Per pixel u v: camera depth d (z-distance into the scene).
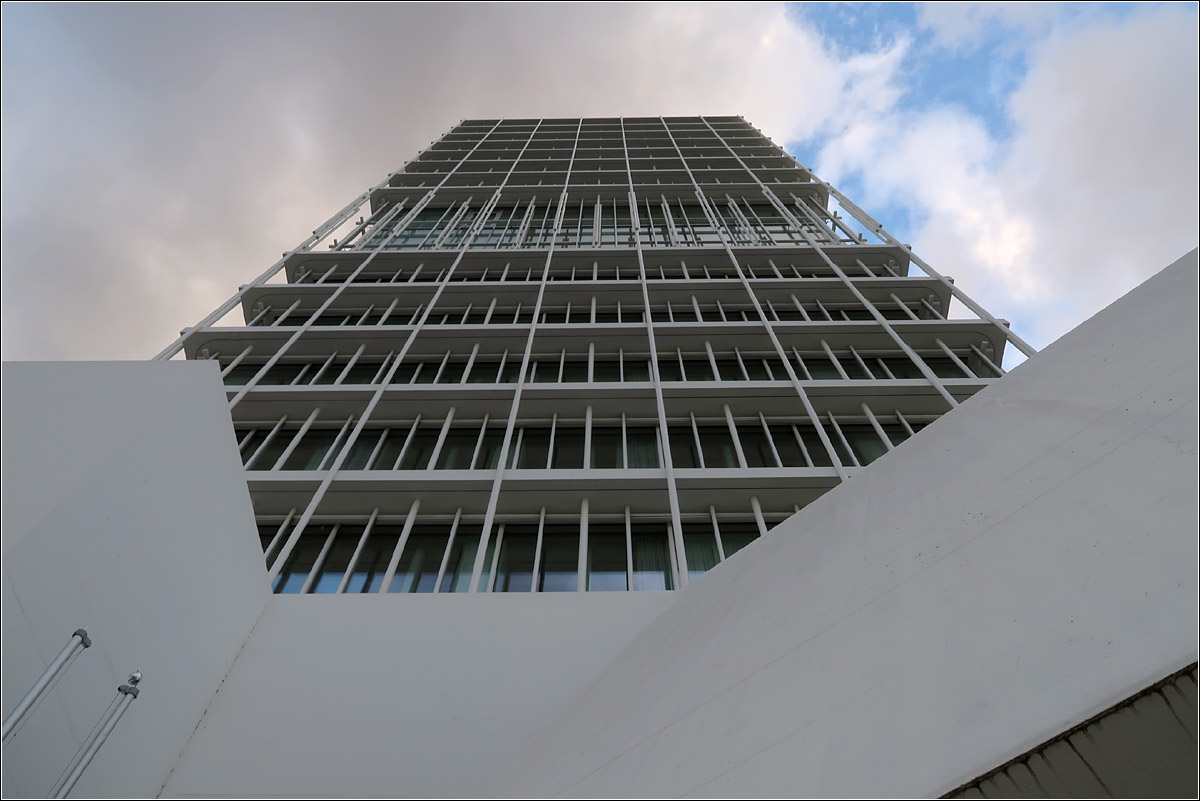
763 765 2.59
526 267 25.59
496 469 14.27
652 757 3.27
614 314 22.03
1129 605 2.22
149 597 5.33
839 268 24.77
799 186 35.06
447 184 38.53
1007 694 2.25
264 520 13.19
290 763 6.09
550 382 18.08
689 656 4.46
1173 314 3.38
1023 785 2.06
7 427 4.43
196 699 6.24
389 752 6.27
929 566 3.15
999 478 3.42
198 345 19.59
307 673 6.96
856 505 4.74
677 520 12.28
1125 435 2.88
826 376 18.22
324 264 25.30
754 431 15.87
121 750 4.94
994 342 19.41
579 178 38.94
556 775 4.08
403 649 7.43
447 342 19.70
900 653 2.71
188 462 6.03
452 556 12.20
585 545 12.15
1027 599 2.53
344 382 18.28
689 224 31.16
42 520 4.18
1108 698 2.04
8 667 3.81
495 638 7.69
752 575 5.30
